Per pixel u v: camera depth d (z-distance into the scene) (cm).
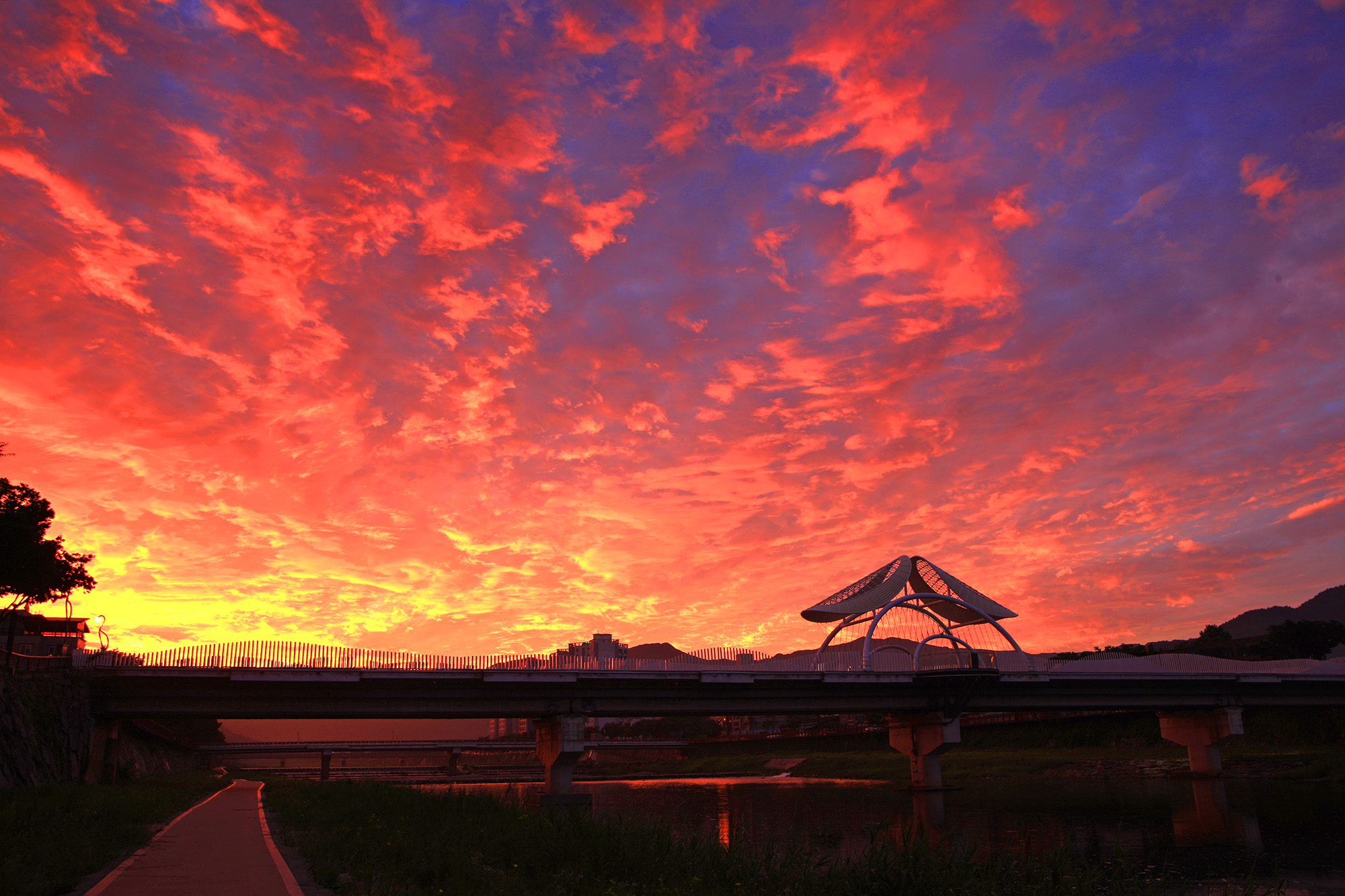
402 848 1952
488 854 2069
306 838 2125
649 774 16050
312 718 5856
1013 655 7775
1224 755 9412
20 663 4556
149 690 5406
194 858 1888
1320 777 7550
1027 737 13275
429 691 6091
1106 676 7806
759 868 2012
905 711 8088
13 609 6081
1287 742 10038
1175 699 8338
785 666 7075
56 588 6084
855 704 7506
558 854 2011
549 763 6606
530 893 1587
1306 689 8950
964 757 12219
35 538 5309
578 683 6431
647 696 6750
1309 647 12475
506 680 5947
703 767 17975
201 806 3562
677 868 1933
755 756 17538
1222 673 8212
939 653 7738
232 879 1588
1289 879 3206
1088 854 3906
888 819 5484
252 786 5812
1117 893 1809
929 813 5944
